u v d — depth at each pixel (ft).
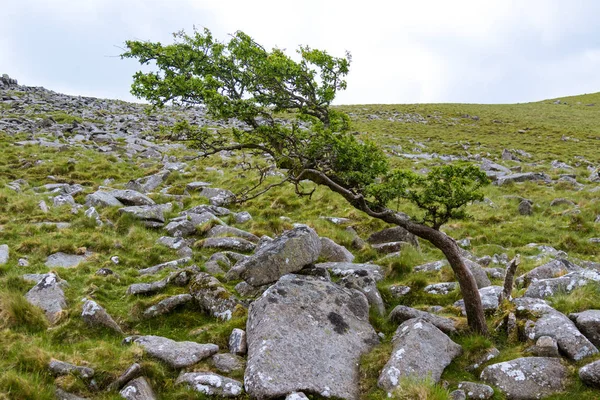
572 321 34.27
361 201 36.22
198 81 34.37
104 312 36.37
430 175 35.73
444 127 209.56
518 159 137.08
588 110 293.23
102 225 58.18
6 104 168.55
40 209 61.52
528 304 36.32
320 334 33.24
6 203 62.34
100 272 45.24
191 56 36.83
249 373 29.14
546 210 76.02
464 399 28.09
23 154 95.55
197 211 66.28
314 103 38.52
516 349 33.01
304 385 28.71
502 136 188.55
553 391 28.78
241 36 37.86
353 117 223.92
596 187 88.94
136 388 27.94
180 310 40.04
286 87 37.93
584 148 160.86
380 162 37.14
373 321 38.22
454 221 70.33
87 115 163.02
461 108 277.64
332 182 36.17
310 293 36.76
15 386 25.77
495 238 64.34
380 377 29.91
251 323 34.30
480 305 35.63
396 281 48.19
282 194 79.15
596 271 40.65
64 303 38.60
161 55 36.32
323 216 70.08
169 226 60.03
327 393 28.76
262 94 37.76
